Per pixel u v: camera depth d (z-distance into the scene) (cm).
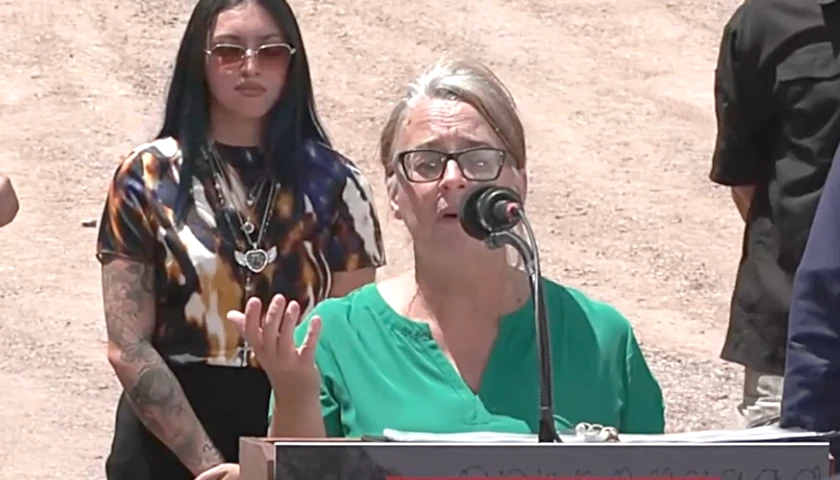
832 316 462
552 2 2359
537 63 2162
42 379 1302
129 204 559
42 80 2020
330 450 305
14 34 2142
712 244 1677
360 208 588
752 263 629
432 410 422
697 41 2250
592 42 2234
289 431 402
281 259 566
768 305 614
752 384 629
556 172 1848
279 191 571
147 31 2172
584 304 446
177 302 559
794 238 602
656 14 2328
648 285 1578
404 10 2292
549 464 305
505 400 425
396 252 1270
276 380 402
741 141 632
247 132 573
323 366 432
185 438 548
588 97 2066
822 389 461
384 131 437
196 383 560
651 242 1680
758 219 628
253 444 329
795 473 310
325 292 575
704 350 1407
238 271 560
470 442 307
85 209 1702
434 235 420
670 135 1959
